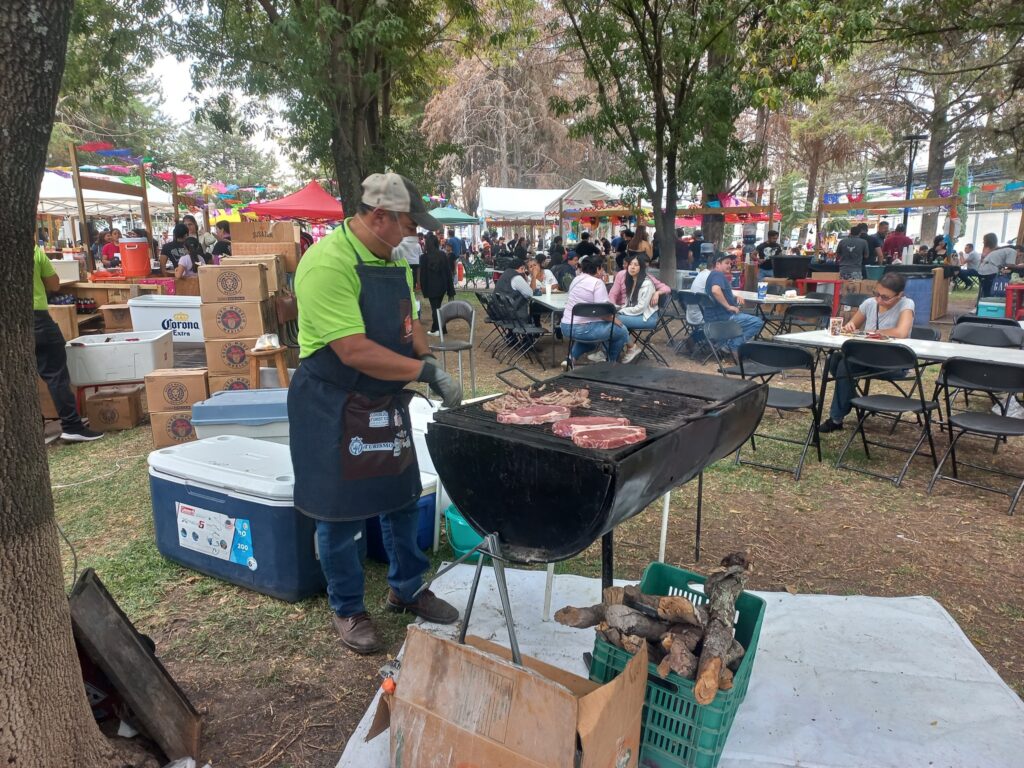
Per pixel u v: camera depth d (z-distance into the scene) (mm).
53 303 7000
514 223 26312
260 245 7023
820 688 2379
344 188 8805
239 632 2711
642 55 8367
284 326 6191
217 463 3090
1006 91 14711
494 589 3006
